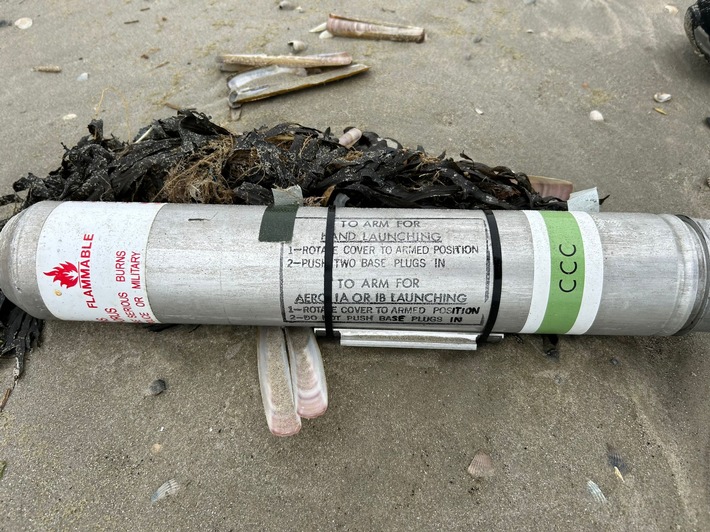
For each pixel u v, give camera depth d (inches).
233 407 13.0
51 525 11.6
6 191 17.7
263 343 13.4
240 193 14.0
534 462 12.3
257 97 20.4
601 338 14.1
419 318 12.6
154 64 22.4
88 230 12.4
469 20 24.7
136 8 25.6
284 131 16.1
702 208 17.3
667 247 12.1
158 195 14.4
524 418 12.9
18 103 20.8
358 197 14.4
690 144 19.2
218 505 11.8
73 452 12.4
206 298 12.4
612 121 20.1
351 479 12.0
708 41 20.7
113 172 14.7
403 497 11.8
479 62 22.5
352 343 13.5
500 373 13.5
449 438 12.6
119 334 14.1
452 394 13.2
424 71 22.0
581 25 24.5
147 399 13.1
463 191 14.2
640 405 13.1
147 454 12.4
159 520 11.6
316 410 12.5
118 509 11.7
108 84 21.5
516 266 12.1
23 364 13.6
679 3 25.7
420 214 12.7
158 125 16.1
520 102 20.8
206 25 24.5
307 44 23.3
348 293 12.2
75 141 19.3
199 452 12.4
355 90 21.1
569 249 12.1
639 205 17.4
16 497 11.9
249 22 24.6
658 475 12.2
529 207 14.8
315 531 11.4
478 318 12.5
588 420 12.9
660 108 20.6
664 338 14.1
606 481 12.1
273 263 12.1
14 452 12.4
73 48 23.3
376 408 13.0
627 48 23.2
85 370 13.6
